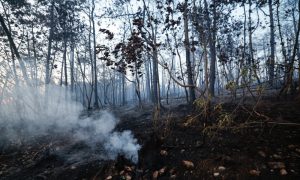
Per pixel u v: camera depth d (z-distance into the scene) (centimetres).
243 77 507
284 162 355
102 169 458
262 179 326
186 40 907
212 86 1230
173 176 381
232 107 718
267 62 577
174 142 509
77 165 507
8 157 716
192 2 864
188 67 1092
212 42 1112
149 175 397
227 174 353
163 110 944
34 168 562
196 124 598
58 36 1563
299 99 667
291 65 518
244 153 401
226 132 512
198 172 376
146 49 734
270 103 728
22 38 1398
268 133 474
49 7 1491
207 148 448
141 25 708
